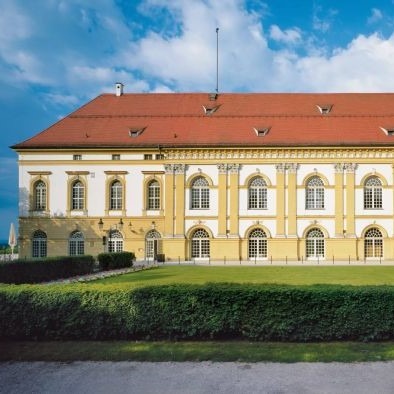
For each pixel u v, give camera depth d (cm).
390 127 5200
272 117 5462
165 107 5734
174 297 1319
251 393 928
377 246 5116
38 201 5341
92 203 5269
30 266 2928
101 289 1355
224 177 5144
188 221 5147
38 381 1015
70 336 1343
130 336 1341
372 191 5122
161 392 940
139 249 5234
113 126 5441
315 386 962
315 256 5125
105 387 971
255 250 5150
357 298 1294
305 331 1292
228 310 1309
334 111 5531
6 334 1339
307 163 5128
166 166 5172
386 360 1129
